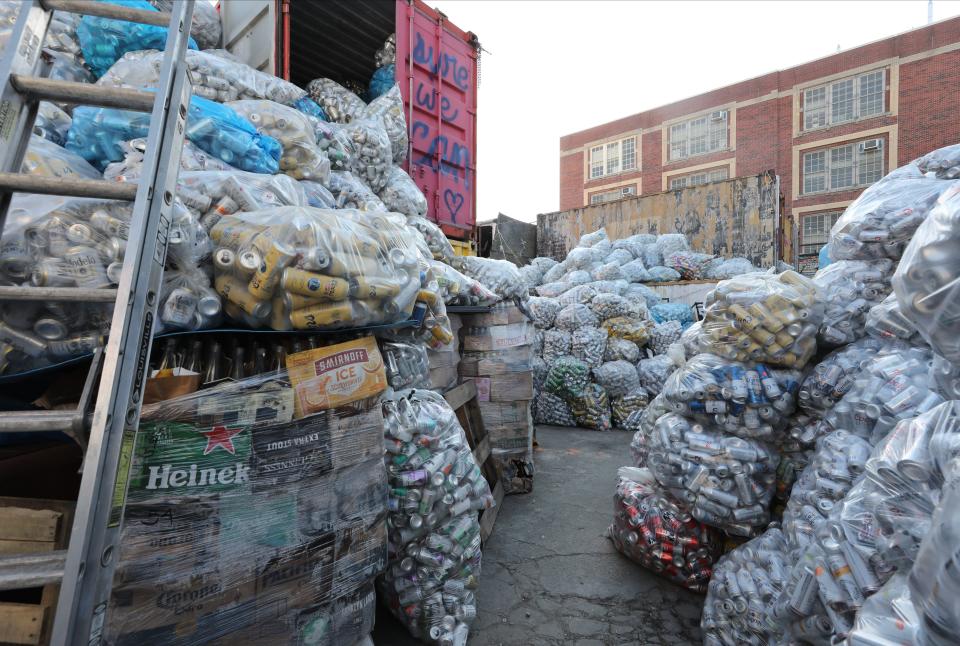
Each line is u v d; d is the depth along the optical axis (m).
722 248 9.51
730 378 2.27
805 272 14.41
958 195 1.40
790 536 1.87
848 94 19.88
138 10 1.25
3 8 1.93
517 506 3.69
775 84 21.31
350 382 1.67
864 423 1.84
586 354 6.45
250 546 1.42
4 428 0.96
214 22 3.36
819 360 2.44
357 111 3.71
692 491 2.35
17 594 1.28
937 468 1.22
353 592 1.67
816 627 1.45
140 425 1.29
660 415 2.98
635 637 2.21
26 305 1.25
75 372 1.49
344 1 4.03
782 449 2.37
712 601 2.06
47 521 1.22
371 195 3.14
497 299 3.82
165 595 1.28
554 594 2.52
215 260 1.54
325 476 1.59
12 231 1.27
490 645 2.14
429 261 3.05
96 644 0.96
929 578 0.95
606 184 26.11
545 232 12.19
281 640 1.47
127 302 1.03
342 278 1.61
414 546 2.04
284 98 2.84
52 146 1.62
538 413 6.63
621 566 2.79
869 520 1.38
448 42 4.88
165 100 1.15
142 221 1.07
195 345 1.56
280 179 1.98
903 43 18.73
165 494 1.30
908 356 1.88
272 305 1.57
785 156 21.17
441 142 4.80
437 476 2.00
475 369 3.92
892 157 18.89
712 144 22.91
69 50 2.24
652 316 7.77
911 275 1.44
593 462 4.82
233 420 1.41
